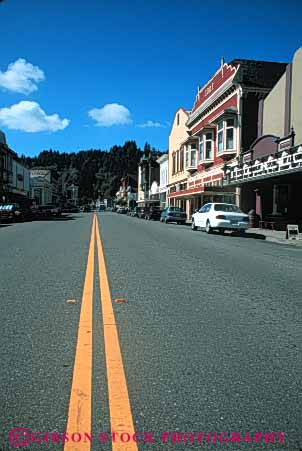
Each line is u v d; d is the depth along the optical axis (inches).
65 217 2105.1
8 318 246.4
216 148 1486.2
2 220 1428.4
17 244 644.1
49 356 188.7
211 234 920.9
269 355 193.5
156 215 1866.4
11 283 343.9
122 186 5698.8
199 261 477.7
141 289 326.0
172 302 287.7
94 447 121.6
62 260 470.3
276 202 1110.4
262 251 600.7
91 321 241.1
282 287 343.3
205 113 1662.2
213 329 230.4
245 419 137.5
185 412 141.3
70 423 133.8
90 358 186.7
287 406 146.3
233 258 510.9
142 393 154.3
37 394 152.9
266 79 1326.3
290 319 251.4
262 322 244.5
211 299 298.0
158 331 225.5
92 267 422.6
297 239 790.5
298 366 181.3
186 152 1893.5
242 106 1307.8
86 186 7445.9
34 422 134.4
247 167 1073.5
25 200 2561.5
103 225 1248.2
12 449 120.8
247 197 1247.5
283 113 1111.0
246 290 329.4
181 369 176.2
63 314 254.8
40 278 365.1
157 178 3339.1
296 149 826.8
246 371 175.2
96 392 154.6
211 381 165.0
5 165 2176.4
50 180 3944.4
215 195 1471.5
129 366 178.5
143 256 511.5
